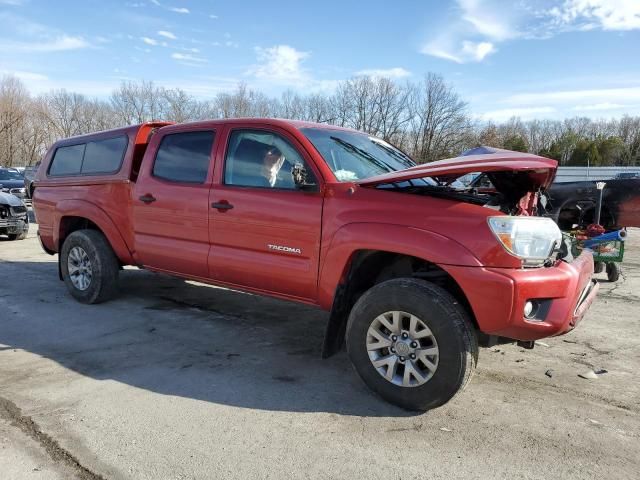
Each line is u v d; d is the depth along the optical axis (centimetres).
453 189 391
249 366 393
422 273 334
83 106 6662
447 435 293
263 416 313
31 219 1570
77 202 554
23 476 246
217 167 425
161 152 477
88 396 335
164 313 533
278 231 378
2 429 289
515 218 298
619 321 540
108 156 535
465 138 4741
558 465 264
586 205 988
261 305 571
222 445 278
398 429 300
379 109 4894
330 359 411
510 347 448
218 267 421
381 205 332
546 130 7919
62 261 575
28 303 563
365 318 332
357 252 342
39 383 354
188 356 412
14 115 6494
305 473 254
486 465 264
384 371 330
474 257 296
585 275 336
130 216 502
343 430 297
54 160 611
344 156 398
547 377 382
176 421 304
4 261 829
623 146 7169
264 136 402
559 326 300
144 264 503
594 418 317
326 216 352
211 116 5269
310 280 364
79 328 479
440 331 302
